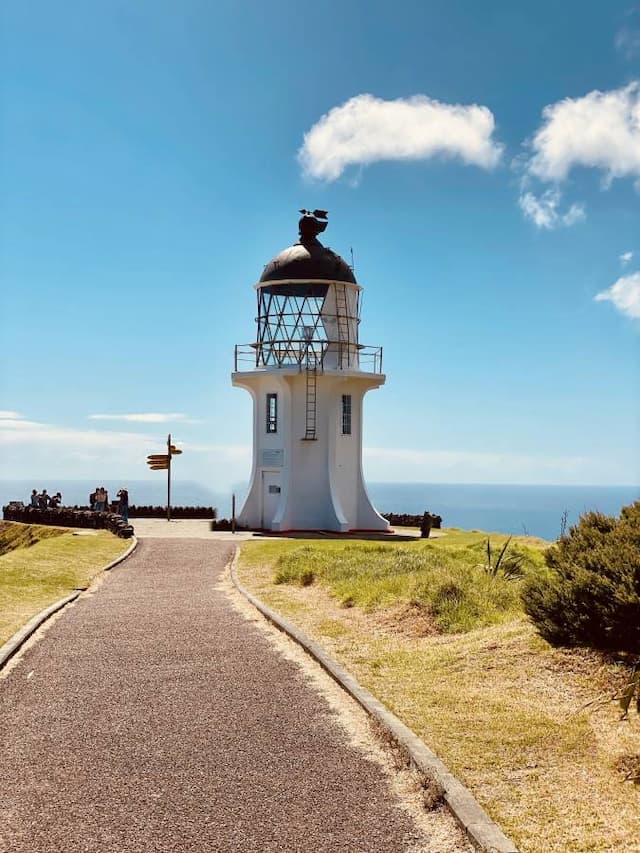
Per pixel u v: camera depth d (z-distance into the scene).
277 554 25.17
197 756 8.01
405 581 16.48
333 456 37.16
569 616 10.23
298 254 37.59
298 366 36.47
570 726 8.33
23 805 6.92
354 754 8.05
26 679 10.83
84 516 36.78
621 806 6.68
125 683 10.61
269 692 10.16
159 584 20.45
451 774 7.29
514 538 33.47
